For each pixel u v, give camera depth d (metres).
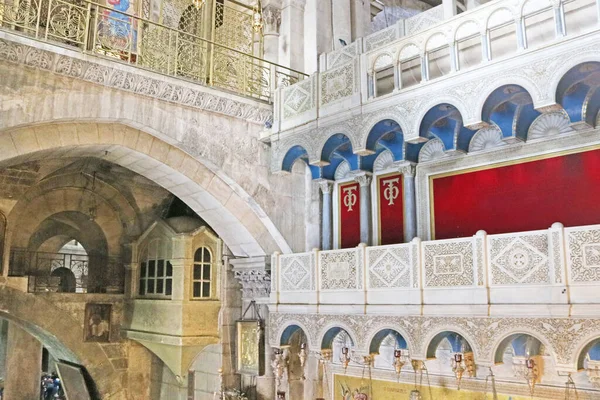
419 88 9.75
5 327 21.38
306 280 11.26
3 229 13.77
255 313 13.59
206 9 14.23
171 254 14.59
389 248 9.82
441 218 11.11
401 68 10.36
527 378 9.02
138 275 16.02
